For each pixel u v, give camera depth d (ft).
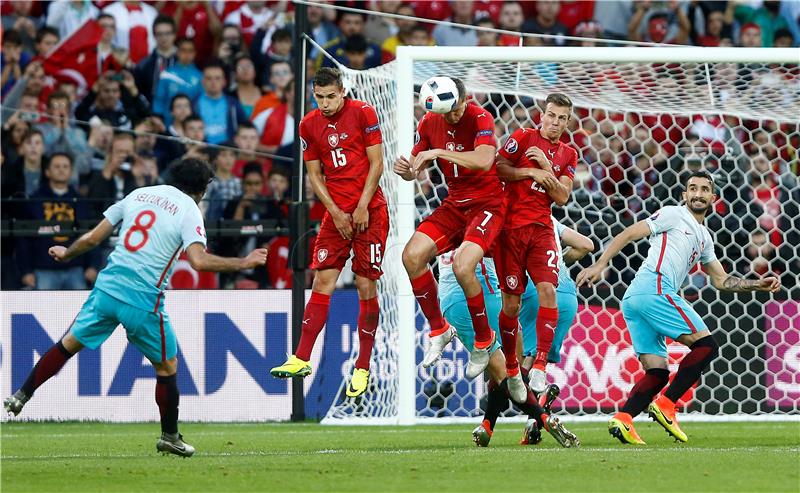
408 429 106.22
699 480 57.67
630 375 119.65
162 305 72.02
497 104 142.51
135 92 163.63
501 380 82.74
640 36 173.58
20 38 162.81
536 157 80.23
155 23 165.17
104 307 71.00
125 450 83.56
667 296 86.48
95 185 157.07
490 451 76.07
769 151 140.56
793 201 124.88
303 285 119.55
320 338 123.03
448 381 119.24
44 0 165.07
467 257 78.18
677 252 87.71
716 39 173.17
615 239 88.38
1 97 160.45
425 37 172.35
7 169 155.84
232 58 165.58
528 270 82.28
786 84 119.65
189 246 70.18
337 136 84.64
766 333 119.65
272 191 156.56
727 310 119.96
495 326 90.38
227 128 163.73
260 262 70.03
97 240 72.38
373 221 86.28
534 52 110.63
